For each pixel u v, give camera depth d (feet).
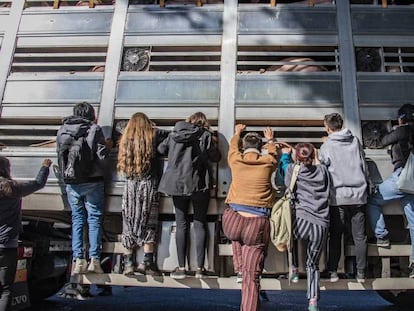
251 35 11.21
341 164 9.89
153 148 10.19
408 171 9.58
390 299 15.26
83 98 11.10
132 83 11.05
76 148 9.84
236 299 17.25
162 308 14.66
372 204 10.14
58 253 13.70
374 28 11.18
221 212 10.28
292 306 15.94
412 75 10.80
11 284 10.03
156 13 11.53
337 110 10.62
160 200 10.40
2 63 11.58
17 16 11.87
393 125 10.58
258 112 10.64
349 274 10.32
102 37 11.51
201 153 9.93
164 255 10.25
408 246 10.02
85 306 14.57
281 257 10.28
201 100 10.80
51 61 11.64
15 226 10.11
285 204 9.73
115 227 11.21
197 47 11.28
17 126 11.25
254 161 9.72
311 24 11.23
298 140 10.75
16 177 10.68
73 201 10.23
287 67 10.96
